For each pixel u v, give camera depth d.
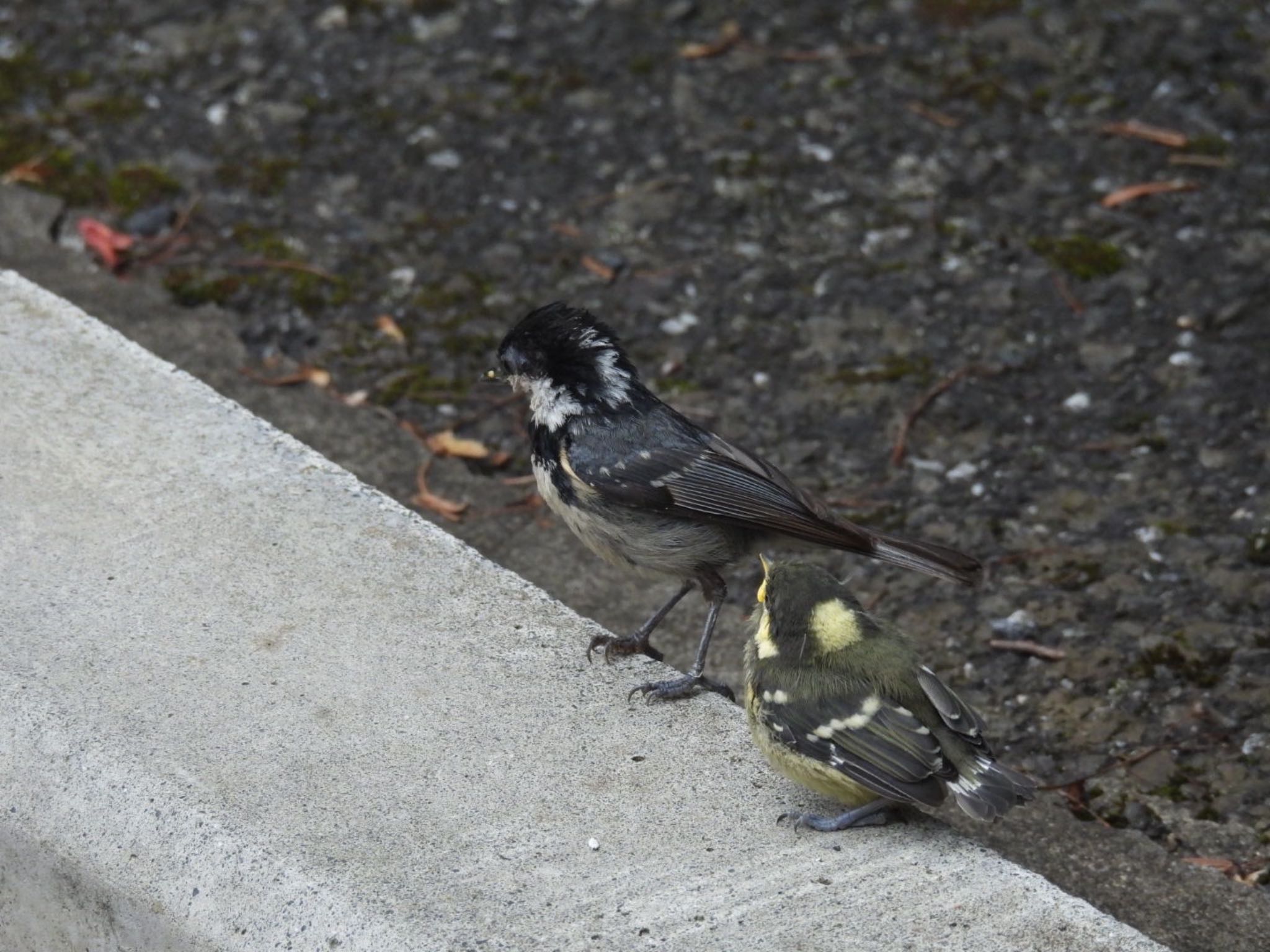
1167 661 10.38
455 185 15.12
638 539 9.25
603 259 14.23
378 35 16.98
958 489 11.97
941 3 17.23
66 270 13.95
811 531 9.10
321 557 9.20
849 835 7.45
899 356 13.26
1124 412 12.61
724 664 10.52
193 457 9.94
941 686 7.36
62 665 8.27
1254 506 11.62
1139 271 13.97
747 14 17.20
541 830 7.44
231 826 7.34
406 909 6.92
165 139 15.57
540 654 8.62
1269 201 14.66
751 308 13.78
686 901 7.03
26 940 7.90
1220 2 17.12
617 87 16.25
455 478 12.24
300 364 13.23
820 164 15.29
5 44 16.77
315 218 14.74
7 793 7.75
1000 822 9.18
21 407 10.23
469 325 13.68
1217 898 8.63
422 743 7.94
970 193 14.91
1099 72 16.23
